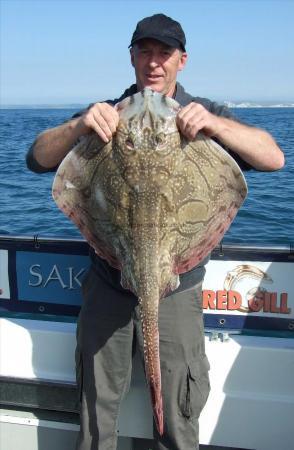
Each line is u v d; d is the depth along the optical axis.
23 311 3.13
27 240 3.02
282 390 2.73
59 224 9.70
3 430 2.97
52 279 3.06
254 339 2.84
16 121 62.06
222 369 2.78
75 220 2.33
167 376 2.55
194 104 2.11
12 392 2.96
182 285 2.51
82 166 2.21
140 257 2.11
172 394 2.55
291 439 2.72
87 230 2.33
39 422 2.93
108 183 2.15
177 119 2.08
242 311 2.87
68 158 2.21
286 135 30.45
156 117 2.07
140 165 2.08
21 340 3.00
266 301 2.83
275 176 14.79
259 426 2.74
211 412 2.77
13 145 26.41
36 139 2.51
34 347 2.99
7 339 3.02
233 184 2.19
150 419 2.81
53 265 3.04
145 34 2.51
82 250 2.97
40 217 10.29
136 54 2.63
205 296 2.89
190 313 2.55
